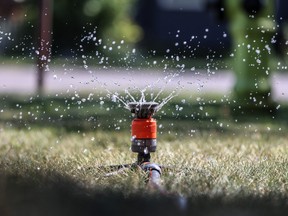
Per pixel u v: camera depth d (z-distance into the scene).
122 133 12.67
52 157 9.55
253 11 16.14
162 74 34.22
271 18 16.39
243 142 11.43
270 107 16.45
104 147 10.85
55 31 43.09
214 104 19.34
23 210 6.16
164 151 10.05
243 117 15.71
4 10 25.06
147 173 7.97
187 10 54.97
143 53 52.91
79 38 43.34
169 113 16.56
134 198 6.70
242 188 7.33
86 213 6.11
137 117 8.39
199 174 8.12
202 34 54.19
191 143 11.19
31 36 38.56
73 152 10.15
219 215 6.19
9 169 8.21
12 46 39.03
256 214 6.25
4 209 6.19
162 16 55.22
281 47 33.25
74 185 7.23
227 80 31.14
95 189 7.08
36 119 14.80
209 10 16.83
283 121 15.05
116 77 32.25
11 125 13.69
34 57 31.23
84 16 43.50
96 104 18.84
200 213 6.22
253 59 16.38
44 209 6.20
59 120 14.72
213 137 12.09
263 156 9.78
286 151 10.36
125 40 46.62
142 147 8.32
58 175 7.80
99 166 8.59
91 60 41.16
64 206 6.34
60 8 42.91
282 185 7.72
